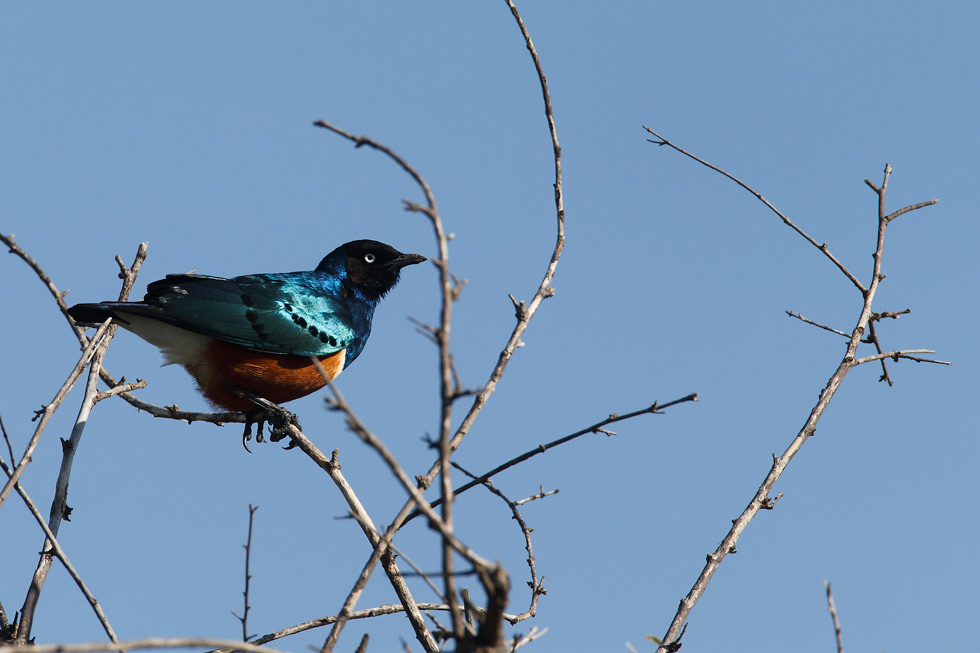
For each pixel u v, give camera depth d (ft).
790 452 34.99
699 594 32.22
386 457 19.15
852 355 37.11
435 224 20.25
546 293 34.22
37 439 32.45
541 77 36.40
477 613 23.52
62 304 34.81
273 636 33.53
